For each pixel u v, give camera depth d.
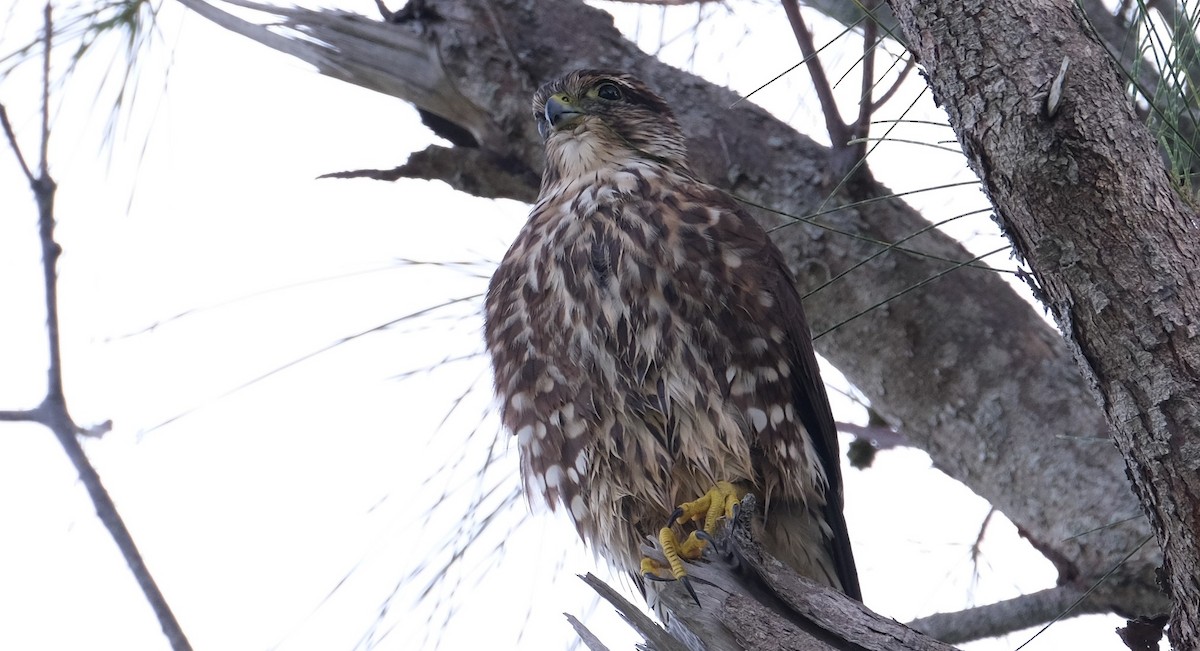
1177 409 4.51
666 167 8.23
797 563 7.70
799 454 7.54
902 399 7.96
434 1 8.86
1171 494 4.59
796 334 7.48
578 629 5.45
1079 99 4.48
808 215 7.96
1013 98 4.53
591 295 7.40
